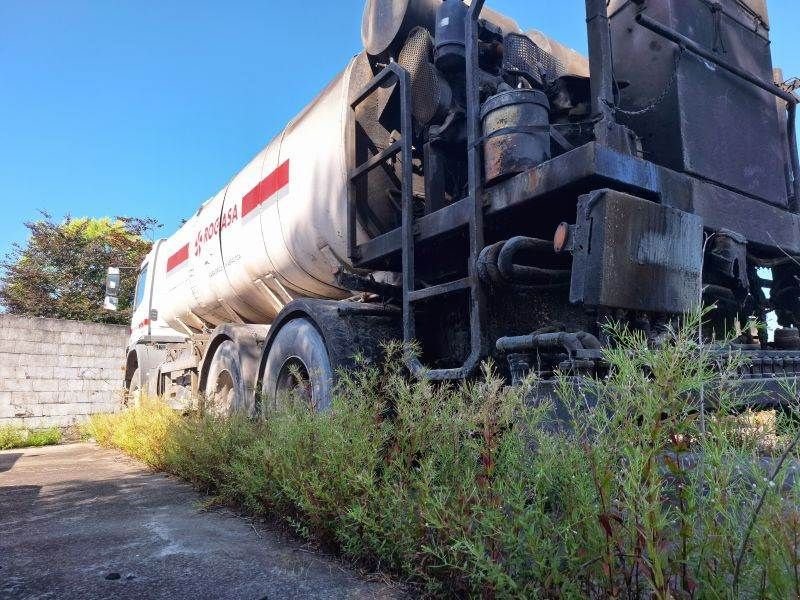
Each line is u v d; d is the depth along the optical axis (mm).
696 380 1381
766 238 3668
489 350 3193
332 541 2578
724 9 4012
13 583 2332
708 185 3369
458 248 4062
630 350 1647
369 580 2264
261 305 6809
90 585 2295
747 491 1383
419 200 4664
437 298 3840
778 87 4254
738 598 1269
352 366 3902
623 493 1476
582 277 2656
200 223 7750
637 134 3738
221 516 3412
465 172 4219
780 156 4121
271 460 2967
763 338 3699
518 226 3514
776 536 1271
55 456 7391
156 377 8836
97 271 23422
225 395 5980
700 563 1354
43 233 23016
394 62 4141
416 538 2066
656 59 3711
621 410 1517
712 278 3566
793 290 4039
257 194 6035
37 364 12695
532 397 2520
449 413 2398
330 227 4859
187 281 8070
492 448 1921
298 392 4234
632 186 2904
